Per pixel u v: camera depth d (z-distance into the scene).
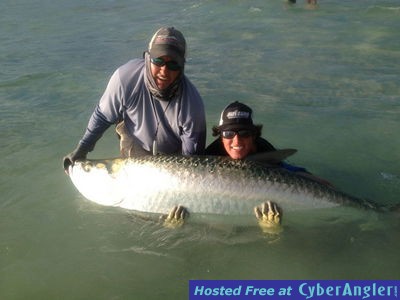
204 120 2.08
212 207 1.86
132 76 2.00
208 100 3.33
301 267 1.70
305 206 1.85
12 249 1.79
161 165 1.91
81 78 3.86
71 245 1.82
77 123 2.96
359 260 1.72
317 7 6.71
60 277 1.65
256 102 3.29
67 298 1.56
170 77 1.89
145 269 1.69
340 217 1.87
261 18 6.25
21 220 1.97
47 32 5.80
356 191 2.23
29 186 2.24
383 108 3.15
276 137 2.78
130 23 6.27
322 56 4.41
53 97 3.43
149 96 2.01
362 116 3.04
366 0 7.03
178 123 2.04
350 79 3.73
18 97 3.44
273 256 1.75
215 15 6.54
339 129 2.87
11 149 2.61
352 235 1.84
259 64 4.22
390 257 1.73
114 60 4.43
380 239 1.82
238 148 1.89
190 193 1.86
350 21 5.80
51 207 2.06
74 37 5.50
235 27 5.80
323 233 1.86
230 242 1.82
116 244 1.82
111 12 7.11
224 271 1.68
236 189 1.84
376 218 1.87
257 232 1.86
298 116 3.06
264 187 1.84
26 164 2.45
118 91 2.01
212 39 5.25
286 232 1.86
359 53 4.45
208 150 2.11
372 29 5.36
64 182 2.27
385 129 2.86
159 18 6.51
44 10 7.38
